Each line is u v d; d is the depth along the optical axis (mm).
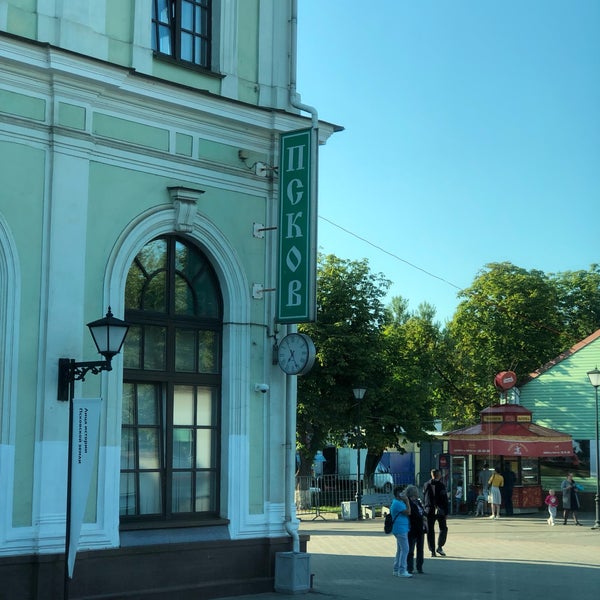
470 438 29484
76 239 12633
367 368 37906
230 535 14102
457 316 45594
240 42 15109
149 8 13891
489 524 27859
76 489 10680
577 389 34375
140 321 13688
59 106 12570
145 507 13516
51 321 12250
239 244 14695
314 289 14039
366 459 42938
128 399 13516
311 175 14227
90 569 12273
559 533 25094
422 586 15250
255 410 14680
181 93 13797
